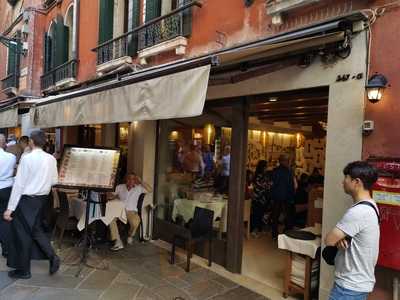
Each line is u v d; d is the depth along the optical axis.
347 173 2.51
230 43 5.02
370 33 3.50
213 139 5.66
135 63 7.14
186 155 6.26
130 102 4.22
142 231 6.56
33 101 8.44
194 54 5.64
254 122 8.02
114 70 7.47
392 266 3.09
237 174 5.04
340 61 3.72
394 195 3.09
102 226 6.33
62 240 6.30
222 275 5.00
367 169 2.43
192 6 5.68
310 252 4.04
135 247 6.14
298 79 4.12
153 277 4.82
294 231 4.48
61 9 11.39
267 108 5.54
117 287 4.42
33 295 4.04
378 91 3.35
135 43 7.18
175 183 6.58
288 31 4.02
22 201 4.39
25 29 12.87
